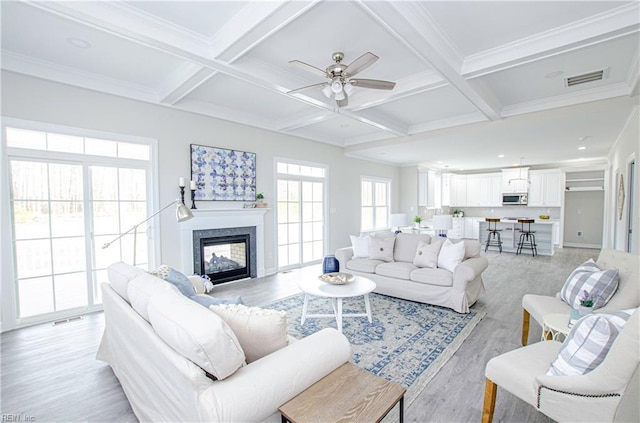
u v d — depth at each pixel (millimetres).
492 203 9633
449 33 2490
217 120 4555
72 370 2303
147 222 3904
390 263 4160
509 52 2676
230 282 4793
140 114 3770
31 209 3146
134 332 1613
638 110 3539
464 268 3402
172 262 4090
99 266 3576
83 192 3447
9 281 3008
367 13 1986
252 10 2193
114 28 2205
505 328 3025
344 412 1157
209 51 2656
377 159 7871
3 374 2250
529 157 7504
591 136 5117
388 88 2787
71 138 3352
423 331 2951
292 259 5906
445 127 5090
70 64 3117
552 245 7289
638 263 1994
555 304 2355
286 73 3258
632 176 4109
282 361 1308
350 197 7195
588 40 2363
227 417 1052
